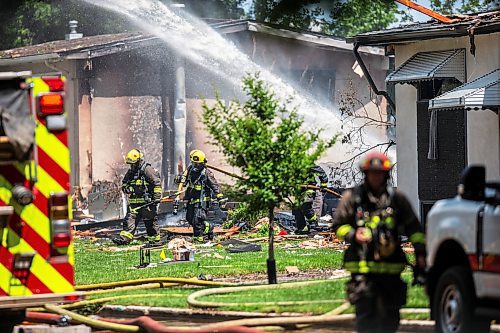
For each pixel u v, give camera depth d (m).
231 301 21.67
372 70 56.25
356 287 16.12
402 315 18.64
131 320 19.12
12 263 17.00
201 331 17.86
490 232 15.16
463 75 34.53
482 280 15.27
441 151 35.09
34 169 17.05
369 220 16.11
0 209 16.75
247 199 24.83
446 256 16.64
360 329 16.16
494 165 33.03
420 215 36.19
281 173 24.47
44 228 17.19
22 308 17.58
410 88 36.66
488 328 15.77
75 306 21.80
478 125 33.59
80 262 32.22
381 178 16.19
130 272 29.05
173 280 24.73
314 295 21.88
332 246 35.31
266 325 18.31
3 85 16.92
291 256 31.98
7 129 16.73
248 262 30.50
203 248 35.97
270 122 24.88
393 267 16.19
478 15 34.53
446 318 16.25
